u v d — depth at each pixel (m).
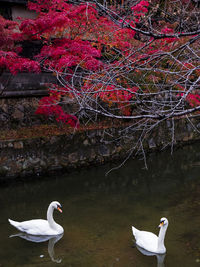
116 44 7.88
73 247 6.37
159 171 10.87
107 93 6.31
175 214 7.73
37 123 12.62
